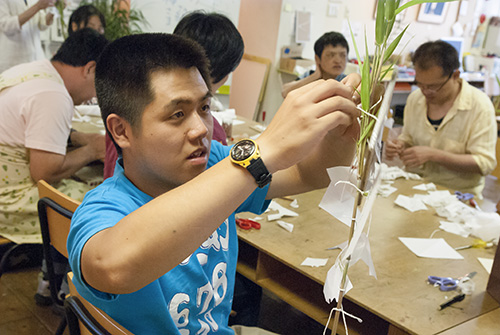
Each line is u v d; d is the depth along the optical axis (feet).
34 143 7.03
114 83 2.61
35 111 6.97
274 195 3.40
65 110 7.17
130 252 2.07
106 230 2.23
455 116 8.93
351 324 5.00
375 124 2.23
